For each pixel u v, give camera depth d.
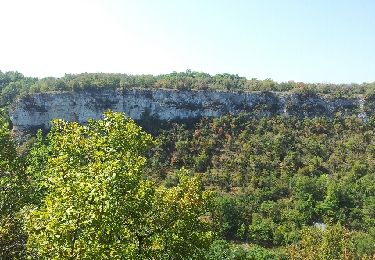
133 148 17.55
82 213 12.30
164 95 105.81
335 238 42.12
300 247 52.25
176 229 19.03
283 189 78.88
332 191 74.06
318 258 41.81
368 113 99.25
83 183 12.59
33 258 15.74
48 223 12.42
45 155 27.05
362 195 74.31
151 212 19.30
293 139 93.75
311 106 103.12
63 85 103.62
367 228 67.69
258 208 72.88
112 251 12.95
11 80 125.31
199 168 84.50
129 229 16.84
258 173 82.50
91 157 16.69
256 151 89.31
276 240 66.25
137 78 116.44
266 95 105.75
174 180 74.44
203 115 104.69
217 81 117.50
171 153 89.38
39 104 98.12
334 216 71.50
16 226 19.33
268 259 50.78
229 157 88.12
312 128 97.19
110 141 17.03
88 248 12.34
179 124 103.75
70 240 12.39
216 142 94.12
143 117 105.44
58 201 12.84
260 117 102.62
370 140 91.25
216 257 43.34
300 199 75.44
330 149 90.19
